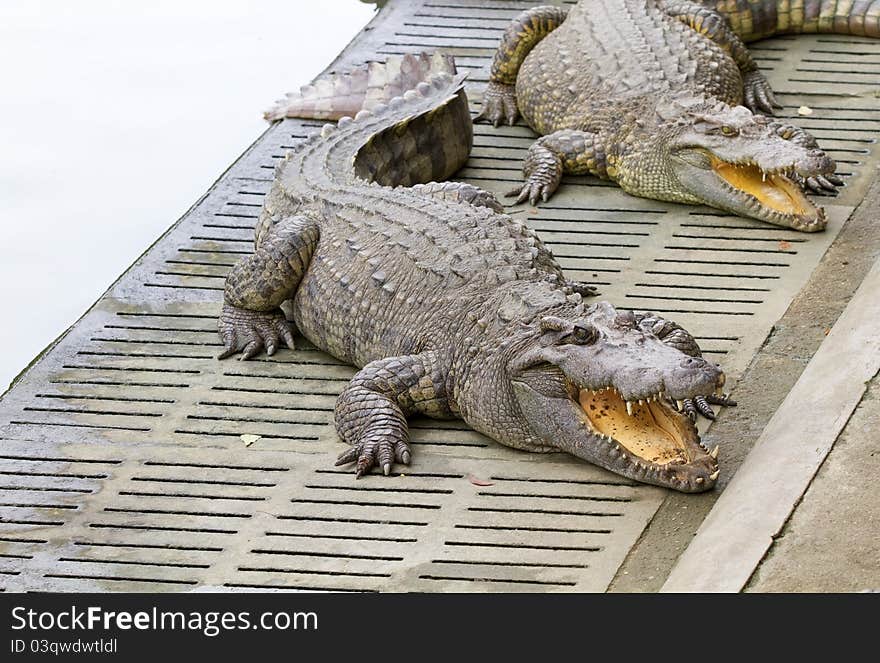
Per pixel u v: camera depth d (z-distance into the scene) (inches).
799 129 1039.6
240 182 1082.7
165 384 845.8
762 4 1222.9
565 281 847.7
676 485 704.4
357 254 842.2
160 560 692.1
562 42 1138.0
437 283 800.9
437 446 773.9
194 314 920.9
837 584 580.7
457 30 1314.0
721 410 780.0
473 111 1186.6
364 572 674.2
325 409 815.7
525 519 704.4
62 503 740.0
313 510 724.0
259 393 834.8
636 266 942.4
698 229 988.6
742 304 886.4
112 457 776.3
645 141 1021.8
